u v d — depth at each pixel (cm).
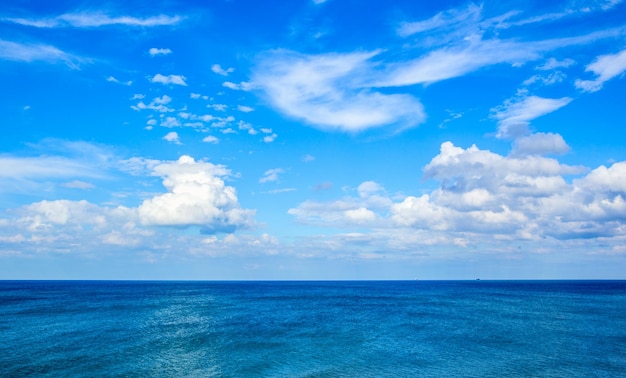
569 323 6122
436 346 4400
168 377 3244
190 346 4397
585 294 13725
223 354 4031
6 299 10444
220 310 8150
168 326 5816
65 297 11456
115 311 7694
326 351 4156
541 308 8475
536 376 3288
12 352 4000
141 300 10619
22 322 6047
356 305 9381
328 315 7294
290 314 7456
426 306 9062
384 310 8175
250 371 3425
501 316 7038
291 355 3981
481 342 4628
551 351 4153
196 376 3278
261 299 11425
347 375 3309
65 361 3684
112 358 3822
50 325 5772
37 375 3259
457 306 9050
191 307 8750
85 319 6444
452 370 3444
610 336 5000
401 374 3334
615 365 3622
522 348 4306
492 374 3341
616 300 10744
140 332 5250
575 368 3516
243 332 5312
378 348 4303
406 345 4459
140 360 3762
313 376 3275
